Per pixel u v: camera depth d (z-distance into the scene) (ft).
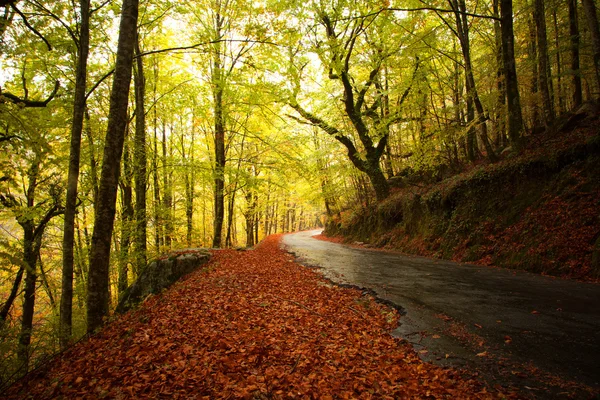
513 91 43.45
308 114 71.41
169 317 20.79
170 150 70.18
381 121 63.41
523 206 39.60
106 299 22.54
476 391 12.19
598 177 32.68
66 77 34.76
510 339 16.72
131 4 22.63
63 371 15.12
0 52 25.07
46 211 36.81
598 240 28.14
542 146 41.73
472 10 53.88
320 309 24.17
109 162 22.08
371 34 61.98
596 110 40.37
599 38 35.04
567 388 11.94
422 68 58.18
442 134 53.72
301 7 48.42
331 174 88.33
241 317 20.65
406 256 53.01
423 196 60.70
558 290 24.63
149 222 46.93
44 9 23.73
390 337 18.58
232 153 77.56
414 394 12.18
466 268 37.37
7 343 26.45
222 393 11.81
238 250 59.67
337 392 12.40
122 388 12.28
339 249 73.77
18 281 37.19
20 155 21.42
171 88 50.80
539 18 43.39
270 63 43.45
